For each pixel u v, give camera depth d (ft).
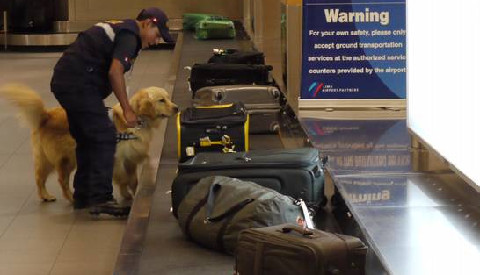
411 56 26.63
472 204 20.83
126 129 28.94
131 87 59.62
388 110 34.24
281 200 17.44
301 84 34.63
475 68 19.26
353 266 14.32
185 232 18.83
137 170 31.89
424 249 17.90
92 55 27.84
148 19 28.32
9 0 90.63
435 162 25.23
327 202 21.71
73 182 29.58
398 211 20.49
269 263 14.49
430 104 24.34
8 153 38.27
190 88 38.09
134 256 17.93
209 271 16.90
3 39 90.43
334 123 31.76
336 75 34.42
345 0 33.83
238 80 36.45
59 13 92.73
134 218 20.85
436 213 20.30
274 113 31.81
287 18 39.19
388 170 24.43
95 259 23.91
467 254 17.63
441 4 22.61
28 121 29.04
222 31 64.08
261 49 57.82
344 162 25.59
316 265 14.01
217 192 18.43
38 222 27.63
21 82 63.00
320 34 34.09
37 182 29.99
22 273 22.74
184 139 25.86
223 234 17.61
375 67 34.32
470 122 19.97
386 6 33.76
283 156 20.22
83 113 27.94
